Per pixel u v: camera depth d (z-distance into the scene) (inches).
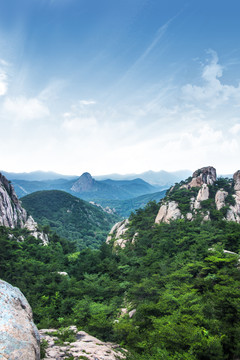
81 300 1416.1
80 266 2222.0
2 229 3019.2
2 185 4052.7
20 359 258.4
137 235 2802.7
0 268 2076.8
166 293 1043.9
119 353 630.5
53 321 1119.0
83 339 697.0
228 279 973.2
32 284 1817.2
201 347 591.2
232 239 1627.7
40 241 3334.2
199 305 835.4
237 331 647.8
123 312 1283.2
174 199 3191.4
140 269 1785.2
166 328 681.0
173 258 1742.1
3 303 321.4
